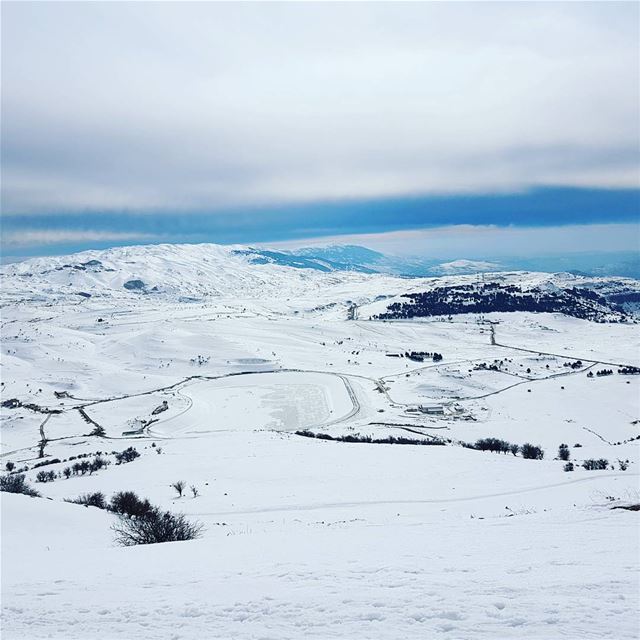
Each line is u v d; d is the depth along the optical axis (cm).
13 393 18962
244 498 4400
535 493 3900
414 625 856
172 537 2512
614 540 1475
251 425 14538
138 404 17150
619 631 779
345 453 6506
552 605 890
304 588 1108
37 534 2627
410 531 1947
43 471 7169
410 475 5041
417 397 17450
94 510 3369
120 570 1521
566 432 12619
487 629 816
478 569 1186
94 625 983
